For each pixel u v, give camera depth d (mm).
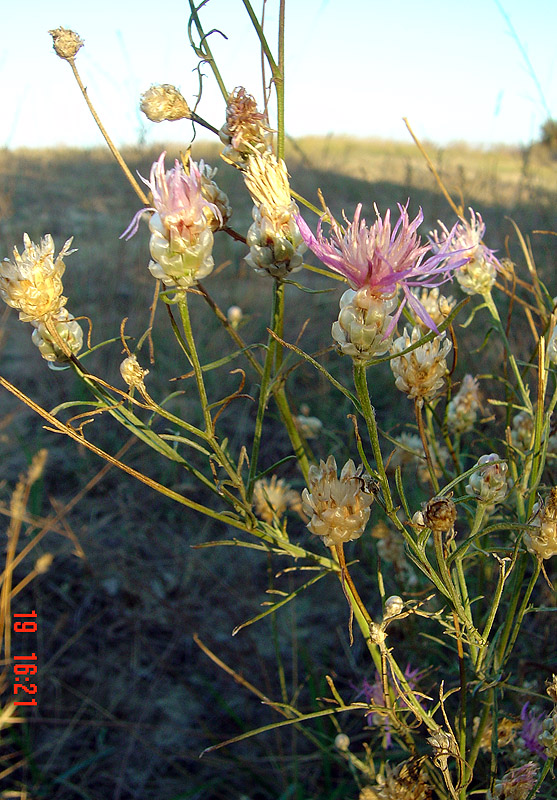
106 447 525
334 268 125
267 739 330
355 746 308
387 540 261
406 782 190
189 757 312
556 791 204
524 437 232
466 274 214
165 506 472
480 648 171
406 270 120
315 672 325
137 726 316
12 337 702
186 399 579
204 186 170
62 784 318
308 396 514
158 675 362
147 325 656
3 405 579
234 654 344
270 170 154
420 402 171
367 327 121
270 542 177
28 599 400
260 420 169
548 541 145
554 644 276
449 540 155
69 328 168
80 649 373
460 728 173
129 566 409
